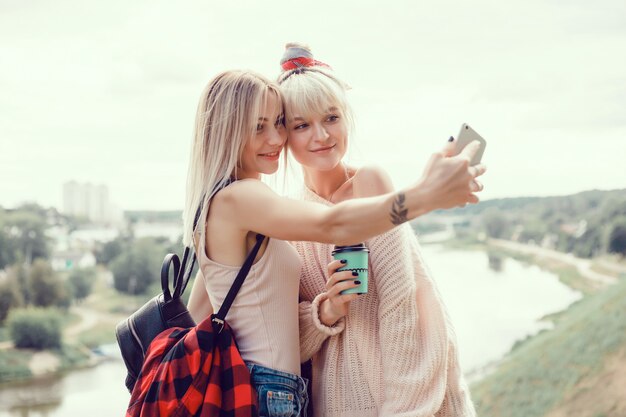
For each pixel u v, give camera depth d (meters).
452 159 1.37
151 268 22.92
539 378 10.80
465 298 16.28
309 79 1.76
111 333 19.77
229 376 1.60
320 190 1.94
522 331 13.35
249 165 1.75
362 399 1.76
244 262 1.68
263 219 1.60
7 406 14.18
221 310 1.65
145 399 1.59
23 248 22.64
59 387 15.91
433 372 1.70
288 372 1.68
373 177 1.81
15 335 19.06
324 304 1.74
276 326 1.70
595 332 11.17
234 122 1.68
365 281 1.64
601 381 9.89
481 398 10.97
